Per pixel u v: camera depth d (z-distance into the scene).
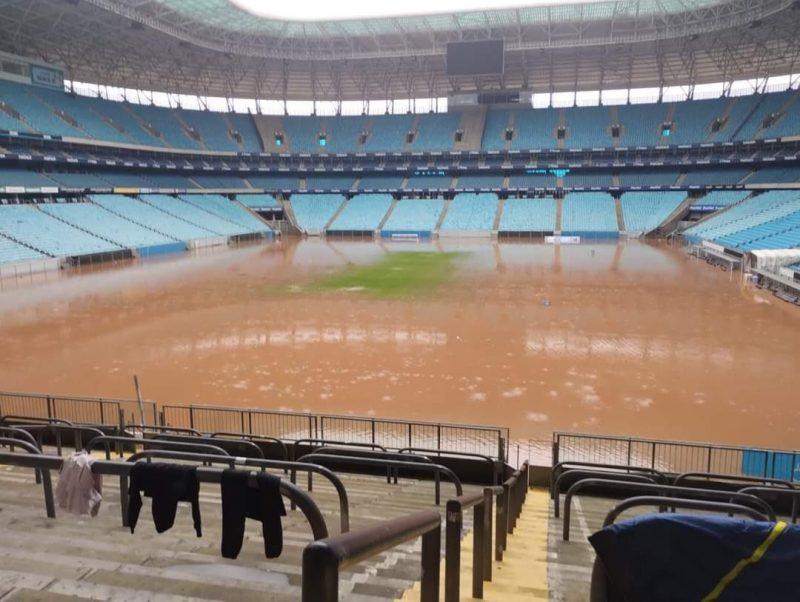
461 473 13.87
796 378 22.86
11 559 5.18
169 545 6.29
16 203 60.88
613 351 26.66
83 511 4.00
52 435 15.48
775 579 2.43
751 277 42.81
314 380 23.03
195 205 79.00
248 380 23.08
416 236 78.50
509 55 75.94
